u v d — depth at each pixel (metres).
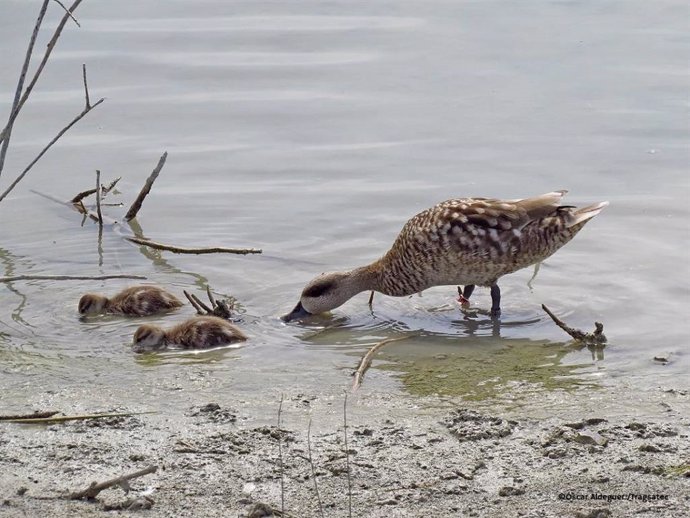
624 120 18.36
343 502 8.63
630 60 20.56
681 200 15.80
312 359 11.91
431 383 11.10
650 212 15.52
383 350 12.20
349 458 9.35
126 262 14.91
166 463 9.31
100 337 12.63
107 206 16.55
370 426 10.00
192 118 19.02
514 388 10.93
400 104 19.28
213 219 15.95
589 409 10.34
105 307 13.43
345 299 13.64
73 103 19.39
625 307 13.06
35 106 19.20
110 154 17.91
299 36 22.16
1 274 14.39
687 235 14.82
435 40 21.80
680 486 8.82
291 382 11.18
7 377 11.30
